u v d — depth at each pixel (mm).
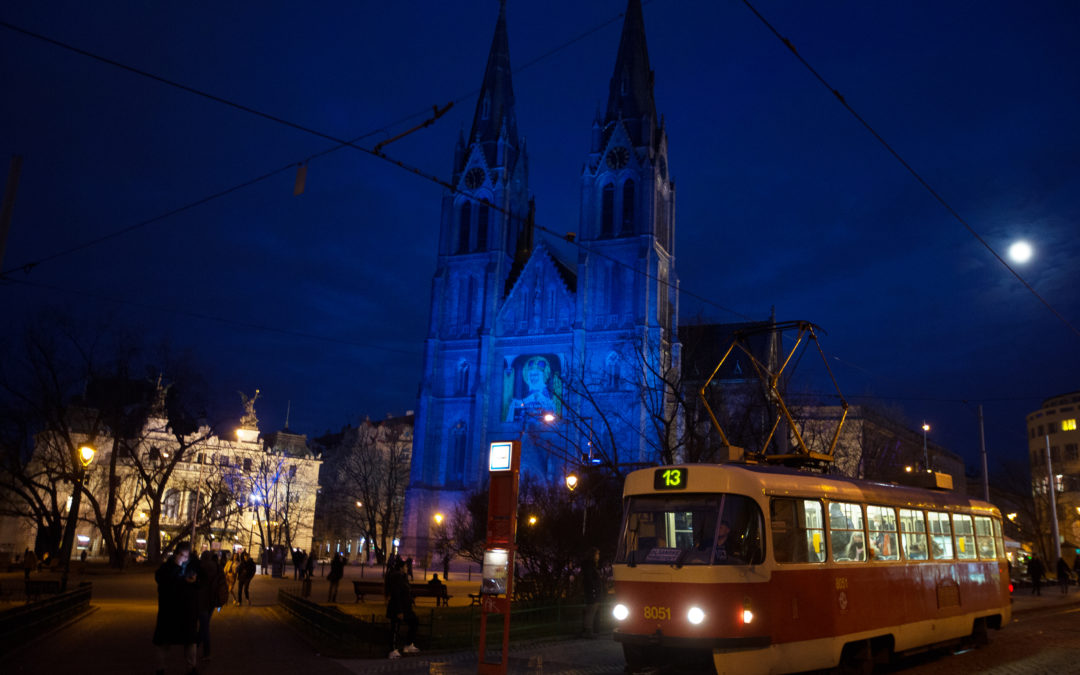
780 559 15781
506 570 15820
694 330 43094
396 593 19047
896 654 19141
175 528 88812
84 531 87938
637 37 93812
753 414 40656
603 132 91312
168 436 91125
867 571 17922
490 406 88125
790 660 15484
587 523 34062
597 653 19969
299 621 25188
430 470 88875
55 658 17078
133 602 33938
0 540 87000
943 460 97938
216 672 15703
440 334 92688
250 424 99625
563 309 88000
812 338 23750
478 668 15852
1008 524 78812
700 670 16047
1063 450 110688
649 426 78812
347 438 117250
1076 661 20016
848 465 55562
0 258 19188
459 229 95875
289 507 94938
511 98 100625
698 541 15703
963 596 21828
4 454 61031
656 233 88375
